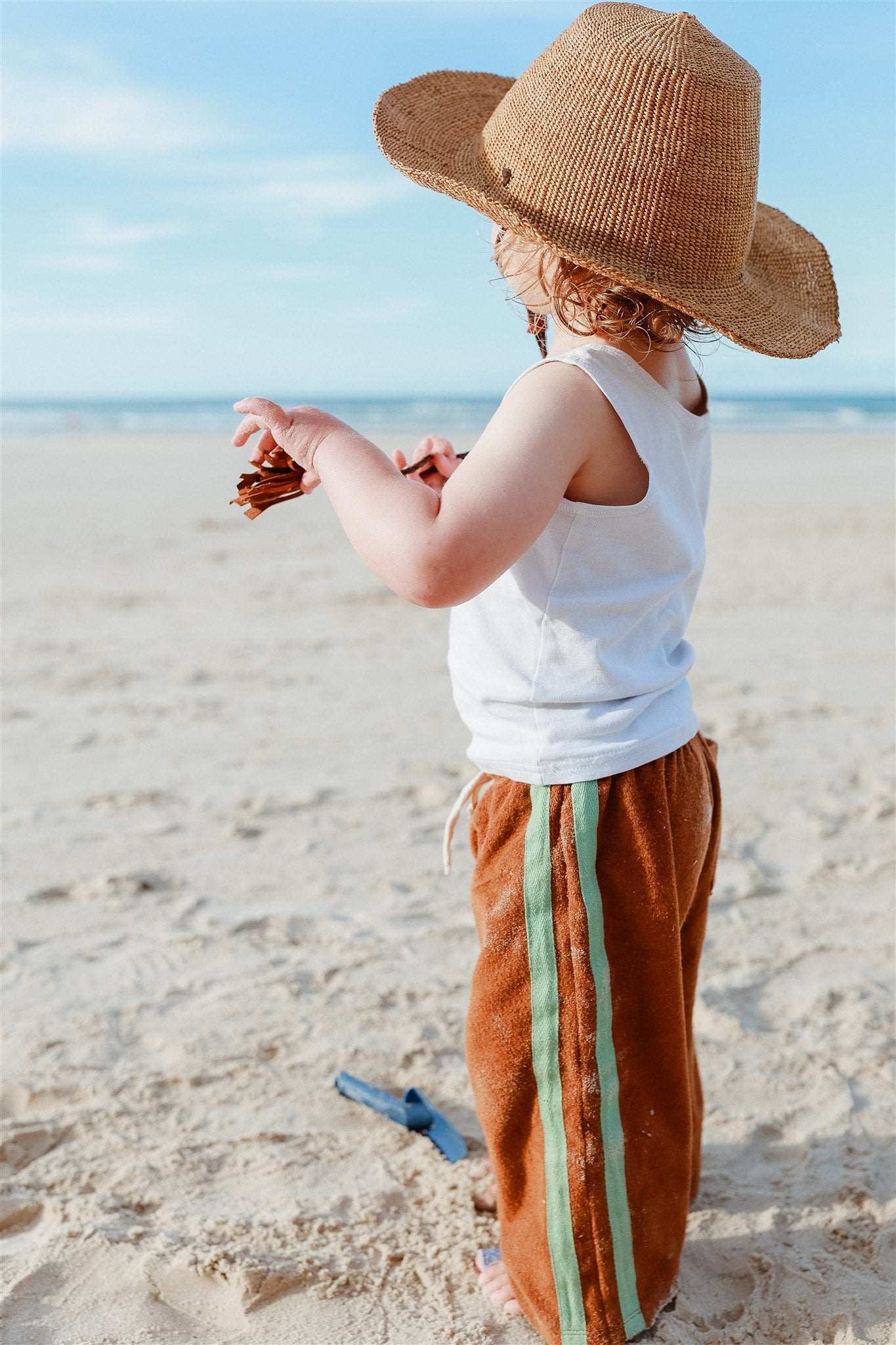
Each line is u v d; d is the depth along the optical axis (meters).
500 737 1.59
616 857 1.55
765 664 5.67
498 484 1.38
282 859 3.46
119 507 12.05
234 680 5.50
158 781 4.13
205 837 3.63
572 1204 1.58
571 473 1.43
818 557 8.83
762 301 1.59
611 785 1.55
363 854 3.50
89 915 3.10
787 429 32.56
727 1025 2.54
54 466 17.47
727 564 8.57
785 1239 1.91
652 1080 1.61
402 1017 2.59
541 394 1.43
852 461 18.89
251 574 8.25
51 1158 2.11
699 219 1.44
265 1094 2.32
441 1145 2.15
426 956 2.87
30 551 9.12
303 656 5.95
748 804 3.81
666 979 1.58
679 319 1.49
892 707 4.90
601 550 1.51
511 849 1.59
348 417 42.25
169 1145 2.15
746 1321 1.73
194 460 19.06
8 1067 2.38
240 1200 2.01
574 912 1.55
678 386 1.62
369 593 7.55
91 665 5.75
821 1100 2.29
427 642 6.29
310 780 4.13
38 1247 1.86
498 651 1.58
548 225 1.42
